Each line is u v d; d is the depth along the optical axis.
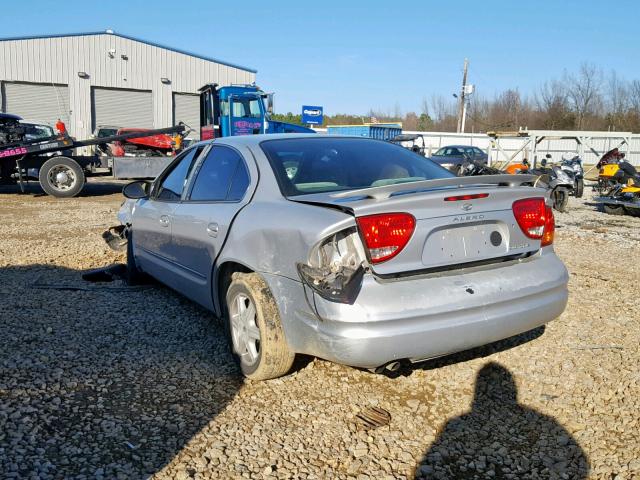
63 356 4.12
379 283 3.08
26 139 17.47
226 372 3.90
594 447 3.03
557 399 3.53
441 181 3.26
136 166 17.03
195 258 4.36
